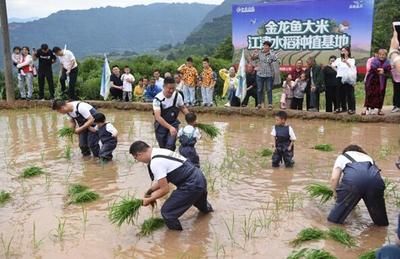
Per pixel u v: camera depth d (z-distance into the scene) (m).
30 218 6.51
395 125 12.92
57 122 14.16
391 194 7.21
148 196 6.21
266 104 16.77
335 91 13.84
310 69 14.40
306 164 9.03
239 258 5.28
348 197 6.02
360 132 12.07
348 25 16.73
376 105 13.38
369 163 6.13
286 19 17.73
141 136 11.90
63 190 7.69
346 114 13.57
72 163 9.35
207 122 14.21
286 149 8.75
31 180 8.27
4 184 8.08
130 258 5.33
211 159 9.55
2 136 12.16
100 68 31.77
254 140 11.35
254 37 18.44
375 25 26.41
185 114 8.60
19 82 17.66
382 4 29.16
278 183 7.88
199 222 6.31
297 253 5.12
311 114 13.99
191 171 6.04
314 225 6.14
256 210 6.69
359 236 5.81
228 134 12.18
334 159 9.37
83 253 5.46
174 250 5.50
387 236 5.81
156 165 5.90
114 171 8.73
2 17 16.97
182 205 6.00
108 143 9.31
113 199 7.21
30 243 5.73
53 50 16.20
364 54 16.64
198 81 16.30
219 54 32.81
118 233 5.98
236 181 8.02
